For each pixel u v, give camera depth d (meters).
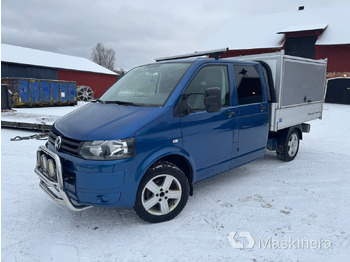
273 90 4.91
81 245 2.88
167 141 3.21
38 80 18.48
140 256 2.70
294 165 5.66
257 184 4.59
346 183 4.61
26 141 7.53
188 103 3.53
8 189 4.27
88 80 31.20
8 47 27.91
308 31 24.23
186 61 3.92
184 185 3.46
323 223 3.30
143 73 4.14
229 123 4.00
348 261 2.62
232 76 4.14
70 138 3.02
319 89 6.46
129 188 2.96
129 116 3.16
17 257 2.67
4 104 12.79
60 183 2.92
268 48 26.11
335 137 8.69
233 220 3.38
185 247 2.84
